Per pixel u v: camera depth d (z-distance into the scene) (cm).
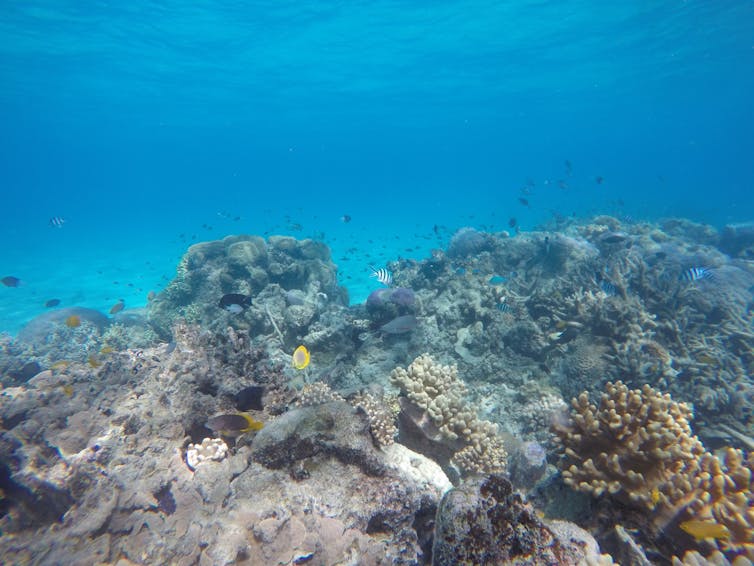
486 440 142
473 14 703
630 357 193
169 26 698
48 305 344
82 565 102
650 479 107
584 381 196
